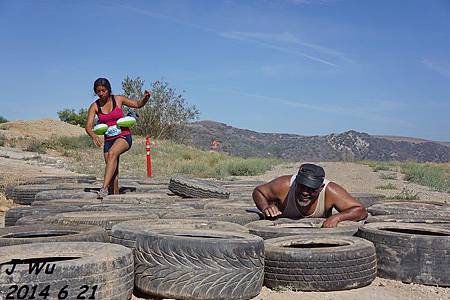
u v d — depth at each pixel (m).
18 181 15.89
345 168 28.94
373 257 6.13
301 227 7.65
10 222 8.77
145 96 11.01
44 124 45.66
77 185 12.93
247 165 27.47
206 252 5.32
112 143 10.95
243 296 5.42
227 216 8.30
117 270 4.96
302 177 7.73
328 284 5.80
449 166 32.94
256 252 5.56
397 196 17.58
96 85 10.66
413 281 6.21
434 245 6.17
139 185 14.17
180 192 11.74
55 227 6.90
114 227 6.15
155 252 5.43
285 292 5.80
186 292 5.29
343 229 7.07
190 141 45.69
